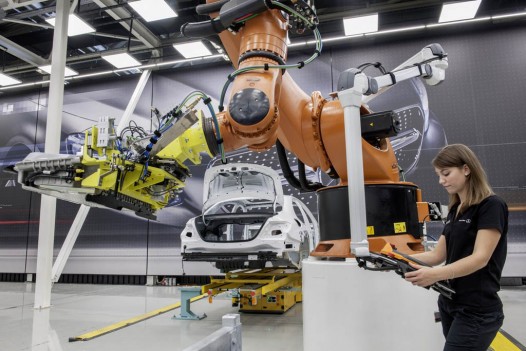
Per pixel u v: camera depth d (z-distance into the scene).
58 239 8.98
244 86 2.04
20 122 10.00
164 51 9.23
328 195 2.40
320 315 1.99
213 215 4.95
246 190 5.13
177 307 5.53
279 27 2.20
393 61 8.12
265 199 5.30
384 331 1.89
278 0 2.11
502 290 6.48
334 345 1.94
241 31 2.27
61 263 7.93
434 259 1.63
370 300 1.91
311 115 2.54
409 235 2.30
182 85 9.09
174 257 8.37
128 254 8.59
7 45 8.41
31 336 3.93
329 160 2.61
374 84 2.24
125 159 2.89
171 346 3.53
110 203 3.02
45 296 5.59
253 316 4.85
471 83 7.66
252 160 8.27
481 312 1.35
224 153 2.68
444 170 1.48
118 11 7.70
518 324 4.13
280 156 3.00
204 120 2.66
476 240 1.36
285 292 5.02
